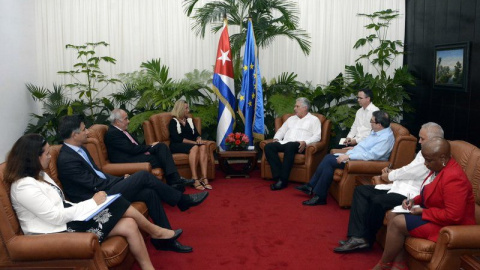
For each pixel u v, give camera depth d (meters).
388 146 4.42
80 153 3.35
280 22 6.98
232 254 3.46
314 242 3.70
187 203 3.85
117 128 4.64
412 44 7.10
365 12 7.27
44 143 2.59
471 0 5.35
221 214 4.43
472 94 5.38
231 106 6.20
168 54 7.25
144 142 6.37
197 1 6.73
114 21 7.11
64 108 6.54
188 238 3.79
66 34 7.07
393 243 2.91
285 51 7.34
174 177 4.76
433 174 2.97
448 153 2.69
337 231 3.95
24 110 6.62
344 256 3.42
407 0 7.22
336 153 4.80
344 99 7.31
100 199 2.79
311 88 7.25
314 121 5.65
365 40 6.75
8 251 2.48
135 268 3.24
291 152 5.34
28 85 6.71
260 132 6.35
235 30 7.18
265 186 5.47
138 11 7.12
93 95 7.29
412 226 2.79
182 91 6.72
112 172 4.30
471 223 2.70
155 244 3.50
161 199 3.68
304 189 4.90
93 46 7.11
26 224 2.59
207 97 7.09
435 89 6.33
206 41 7.25
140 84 6.68
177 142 5.49
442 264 2.56
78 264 2.51
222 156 5.72
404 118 7.39
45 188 2.63
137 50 7.21
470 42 5.35
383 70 7.05
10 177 2.52
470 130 5.45
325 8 7.25
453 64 5.75
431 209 2.75
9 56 6.10
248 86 6.18
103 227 2.74
